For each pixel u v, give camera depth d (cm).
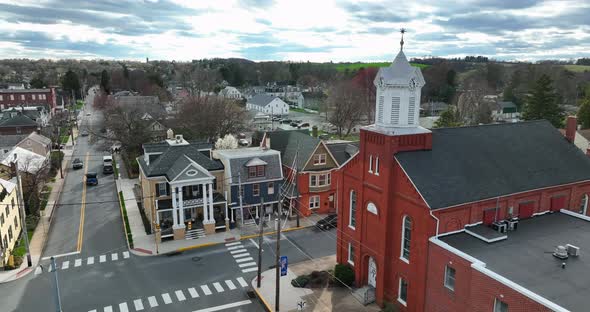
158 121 9188
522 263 2477
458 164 3108
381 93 3175
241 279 3662
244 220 5022
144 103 11219
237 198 4941
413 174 2884
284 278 3634
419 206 2797
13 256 3884
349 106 11281
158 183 4666
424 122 9975
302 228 4872
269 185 5144
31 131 9962
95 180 6638
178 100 13625
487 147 3378
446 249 2616
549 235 2891
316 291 3406
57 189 6372
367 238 3303
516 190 3106
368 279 3425
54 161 7712
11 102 14512
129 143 7931
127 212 5303
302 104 18912
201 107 9038
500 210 3052
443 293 2669
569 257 2559
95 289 3481
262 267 3878
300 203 5212
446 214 2786
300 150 5491
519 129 3709
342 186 3591
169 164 4775
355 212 3466
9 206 4162
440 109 15088
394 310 2922
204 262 3991
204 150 5219
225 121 9325
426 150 3111
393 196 3034
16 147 6988
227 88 18812
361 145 3266
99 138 9506
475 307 2425
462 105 10862
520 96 14912
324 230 4812
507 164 3300
